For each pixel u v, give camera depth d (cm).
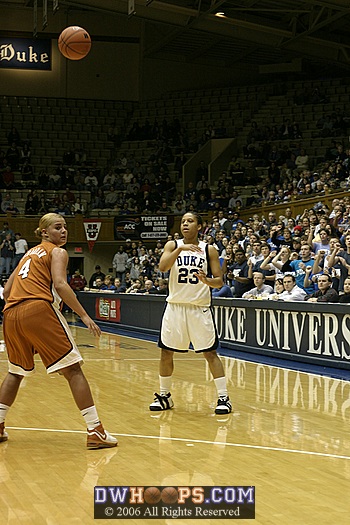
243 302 1027
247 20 2223
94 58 2769
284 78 2855
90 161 2516
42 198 2272
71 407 580
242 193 2155
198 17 2091
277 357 955
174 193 2341
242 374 793
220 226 1736
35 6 2022
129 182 2402
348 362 823
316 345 880
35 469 387
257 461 404
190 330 560
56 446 443
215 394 650
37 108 2669
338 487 353
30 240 2189
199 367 849
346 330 827
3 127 2591
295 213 1719
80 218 2220
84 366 860
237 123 2583
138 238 2150
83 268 2281
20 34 2686
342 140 2255
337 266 1090
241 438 464
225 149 2420
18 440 461
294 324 923
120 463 399
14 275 455
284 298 996
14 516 308
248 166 2319
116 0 2002
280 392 663
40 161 2527
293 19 2241
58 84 2733
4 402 456
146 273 1761
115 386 696
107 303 1603
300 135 2339
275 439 462
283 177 2059
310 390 676
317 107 2483
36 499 332
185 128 2670
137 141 2623
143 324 1418
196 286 563
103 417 538
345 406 587
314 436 471
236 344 1058
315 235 1276
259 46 2594
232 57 2817
